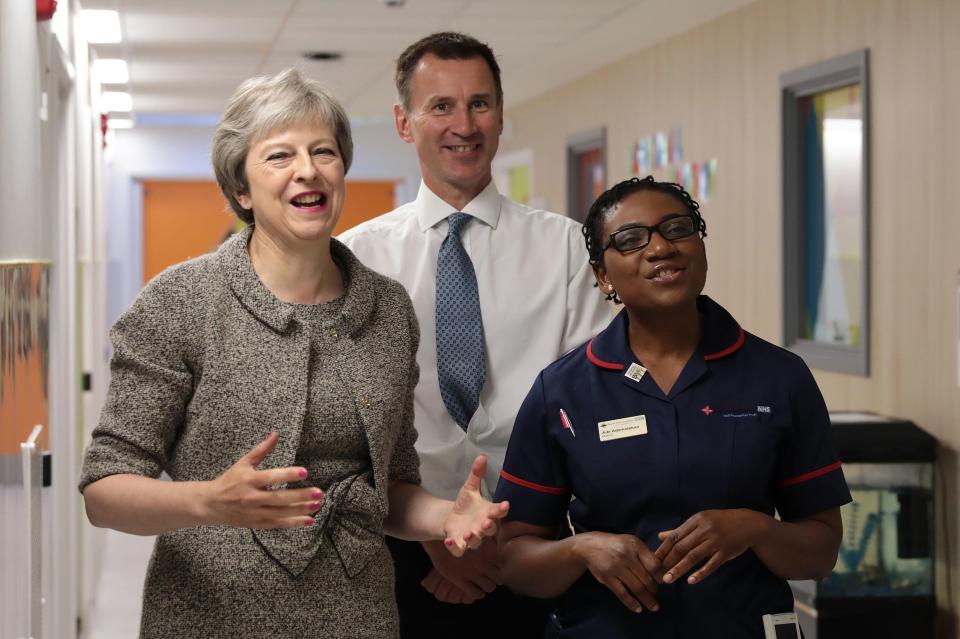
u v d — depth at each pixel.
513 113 10.35
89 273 5.70
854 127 4.84
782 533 1.79
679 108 6.62
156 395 1.65
